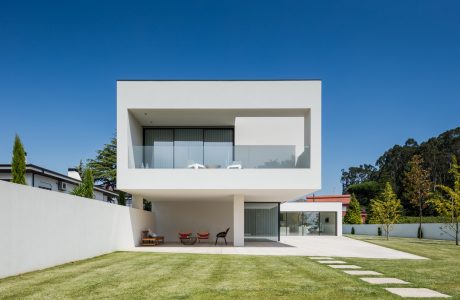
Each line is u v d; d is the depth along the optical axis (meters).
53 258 9.45
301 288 6.84
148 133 18.12
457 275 8.67
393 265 10.46
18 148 12.88
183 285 7.04
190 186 14.67
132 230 16.38
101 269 9.02
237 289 6.71
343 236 30.72
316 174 14.65
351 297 6.09
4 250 7.40
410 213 42.47
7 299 5.70
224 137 18.48
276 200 21.45
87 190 17.17
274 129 19.12
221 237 19.94
